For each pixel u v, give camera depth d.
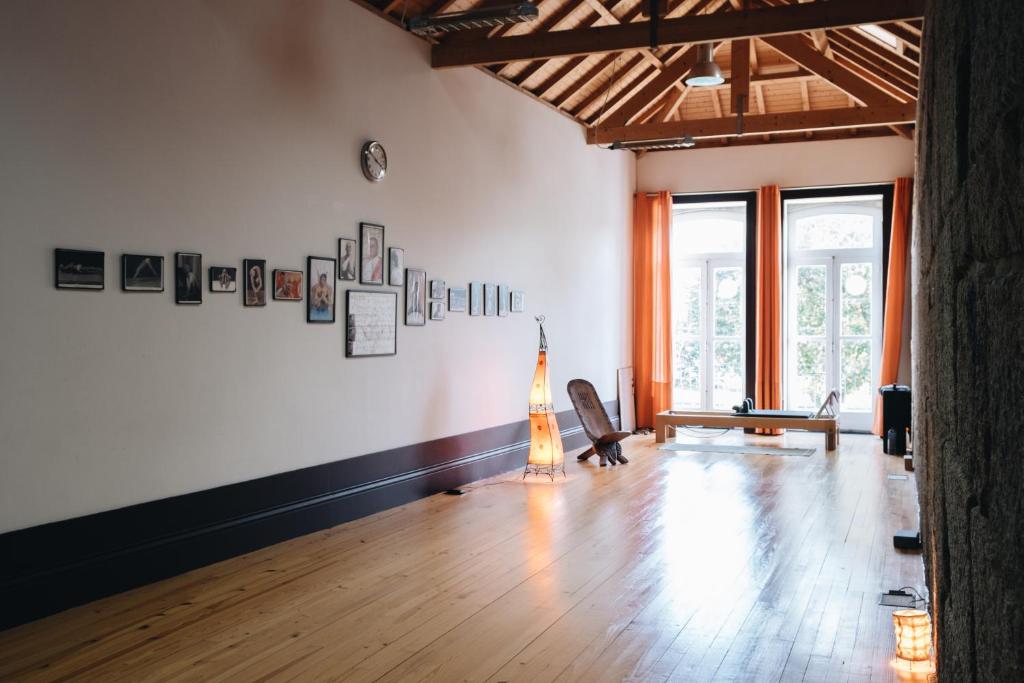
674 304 13.18
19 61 4.21
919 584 4.95
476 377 8.48
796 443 11.27
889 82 10.59
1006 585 0.75
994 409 0.81
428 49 7.64
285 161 5.95
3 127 4.15
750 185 12.52
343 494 6.58
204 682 3.55
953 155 1.16
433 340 7.77
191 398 5.22
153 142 4.94
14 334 4.21
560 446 8.83
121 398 4.77
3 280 4.16
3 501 4.18
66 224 4.46
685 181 12.88
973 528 0.98
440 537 6.12
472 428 8.43
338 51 6.46
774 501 7.42
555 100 10.20
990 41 0.78
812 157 12.23
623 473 8.95
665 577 5.12
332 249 6.43
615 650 3.94
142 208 4.88
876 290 12.15
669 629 4.22
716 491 7.90
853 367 12.32
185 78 5.14
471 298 8.38
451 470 8.04
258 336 5.75
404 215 7.30
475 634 4.15
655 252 12.90
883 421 10.41
